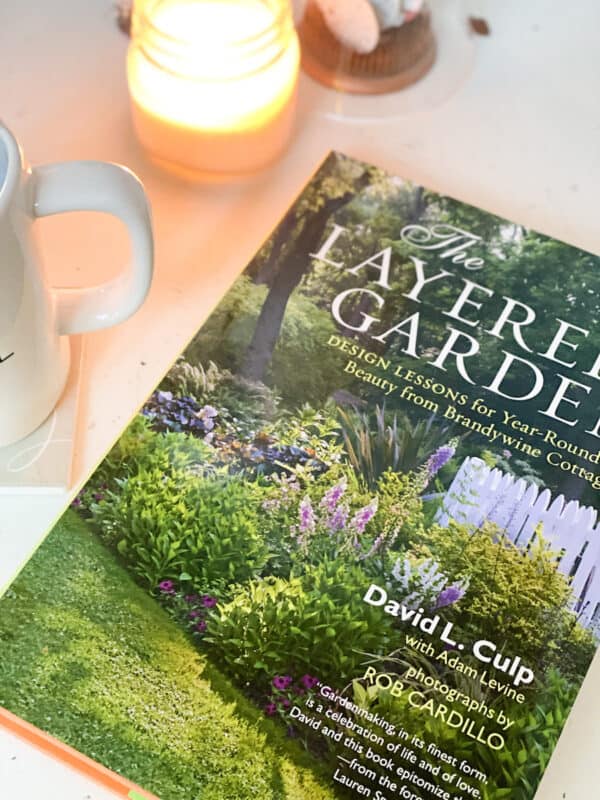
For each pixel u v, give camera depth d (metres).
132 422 0.39
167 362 0.43
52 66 0.52
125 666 0.34
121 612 0.35
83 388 0.41
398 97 0.53
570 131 0.53
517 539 0.37
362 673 0.34
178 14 0.47
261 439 0.39
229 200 0.48
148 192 0.48
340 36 0.52
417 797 0.32
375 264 0.45
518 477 0.39
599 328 0.44
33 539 0.38
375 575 0.36
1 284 0.31
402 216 0.47
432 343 0.43
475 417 0.41
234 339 0.42
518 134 0.52
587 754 0.35
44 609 0.35
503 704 0.34
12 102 0.51
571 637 0.35
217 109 0.45
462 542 0.37
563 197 0.50
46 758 0.33
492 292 0.44
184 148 0.47
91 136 0.50
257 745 0.33
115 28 0.54
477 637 0.35
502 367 0.42
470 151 0.51
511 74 0.55
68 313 0.37
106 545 0.36
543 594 0.36
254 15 0.47
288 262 0.44
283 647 0.34
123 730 0.33
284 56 0.46
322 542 0.37
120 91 0.52
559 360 0.43
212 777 0.32
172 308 0.44
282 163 0.50
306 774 0.32
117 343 0.43
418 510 0.38
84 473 0.39
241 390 0.40
